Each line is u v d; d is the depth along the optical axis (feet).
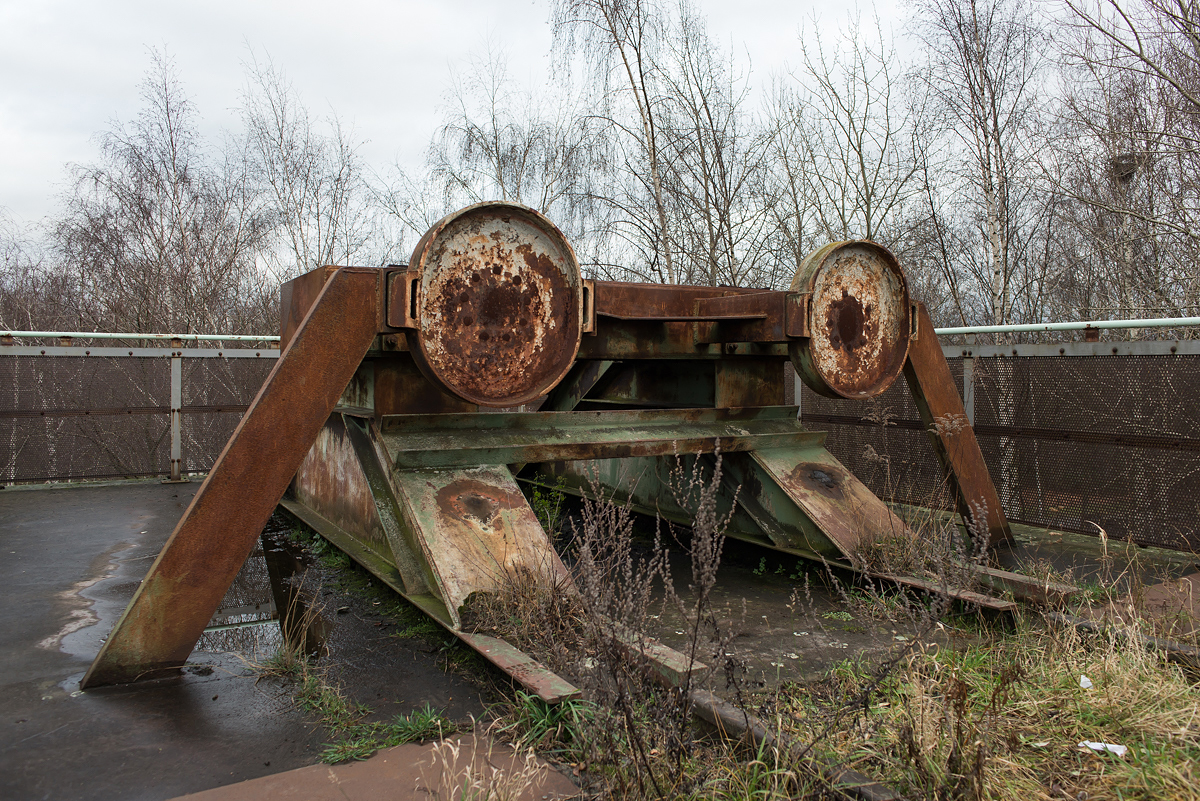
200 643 10.59
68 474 24.44
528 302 11.39
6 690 8.80
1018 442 17.28
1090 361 15.80
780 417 16.12
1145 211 30.96
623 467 19.57
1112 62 27.48
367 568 12.34
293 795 6.37
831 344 13.15
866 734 7.06
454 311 10.80
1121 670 8.20
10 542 16.67
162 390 25.23
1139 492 15.02
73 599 12.62
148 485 24.13
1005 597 10.98
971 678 8.58
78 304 53.11
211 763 7.07
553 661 8.56
